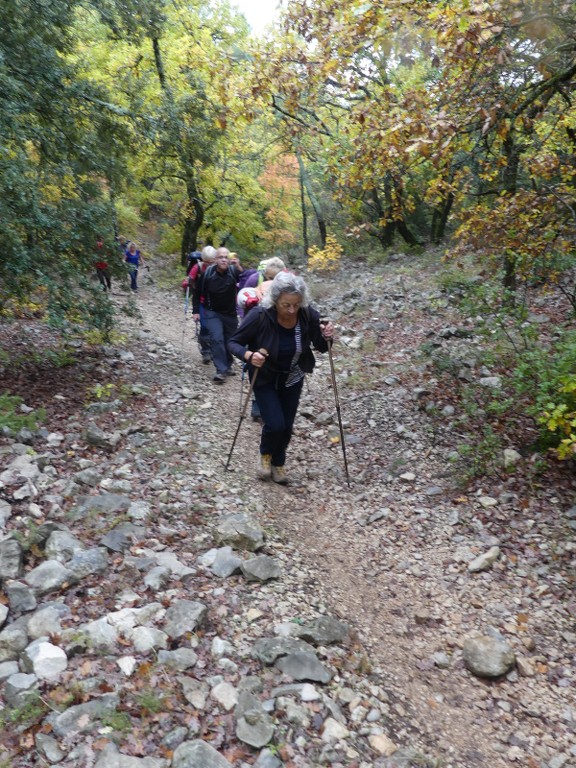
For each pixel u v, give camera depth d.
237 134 20.09
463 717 3.16
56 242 7.36
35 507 4.25
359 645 3.48
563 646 3.65
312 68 6.01
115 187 9.34
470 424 6.46
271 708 2.81
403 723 3.00
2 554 3.61
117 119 9.58
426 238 22.75
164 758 2.48
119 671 2.90
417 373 8.23
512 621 3.87
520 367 5.96
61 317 7.36
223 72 6.54
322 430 6.93
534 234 6.22
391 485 5.63
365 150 5.95
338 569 4.35
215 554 4.02
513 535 4.70
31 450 5.19
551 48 5.62
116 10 9.12
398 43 5.18
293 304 4.79
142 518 4.34
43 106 8.15
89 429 5.75
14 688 2.73
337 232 25.06
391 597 4.14
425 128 4.77
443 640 3.75
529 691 3.35
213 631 3.31
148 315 14.11
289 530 4.78
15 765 2.40
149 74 17.77
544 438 5.55
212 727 2.68
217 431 6.54
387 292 14.25
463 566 4.41
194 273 9.59
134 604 3.42
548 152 7.02
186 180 20.30
